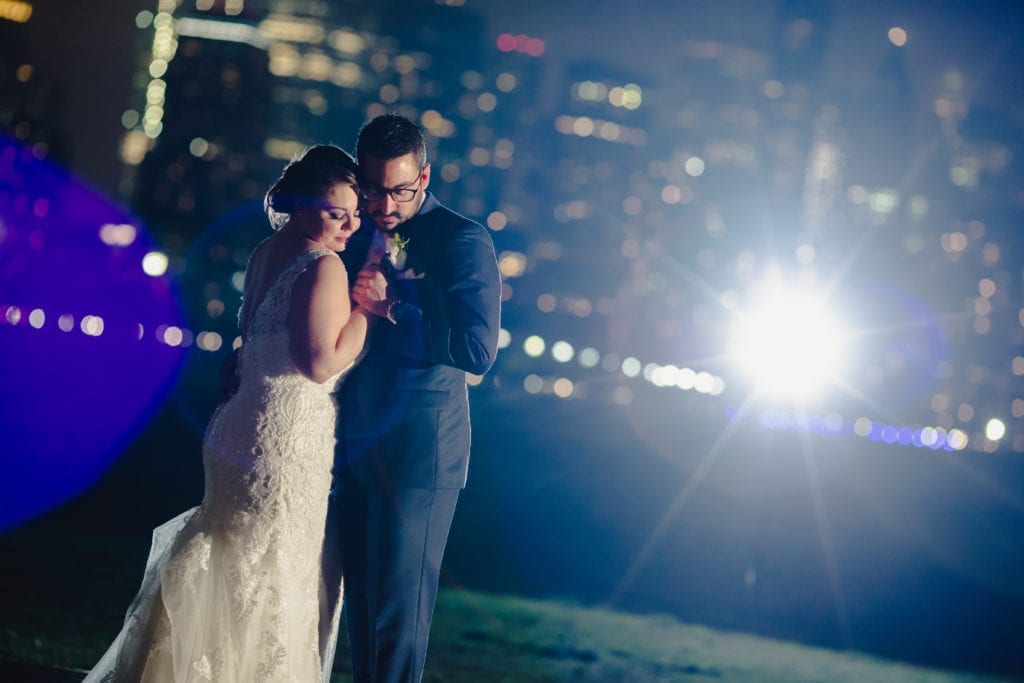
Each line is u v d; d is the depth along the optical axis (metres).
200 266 113.56
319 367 4.25
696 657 8.80
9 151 82.31
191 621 4.20
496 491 17.53
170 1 121.75
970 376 113.12
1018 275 165.88
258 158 125.69
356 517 4.55
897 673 9.00
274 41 140.88
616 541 14.08
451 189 166.25
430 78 164.75
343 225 4.38
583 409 35.12
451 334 4.39
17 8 76.94
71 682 4.74
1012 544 15.22
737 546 13.86
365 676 4.62
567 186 183.88
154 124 119.81
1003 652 10.27
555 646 8.59
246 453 4.26
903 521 16.00
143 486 14.88
